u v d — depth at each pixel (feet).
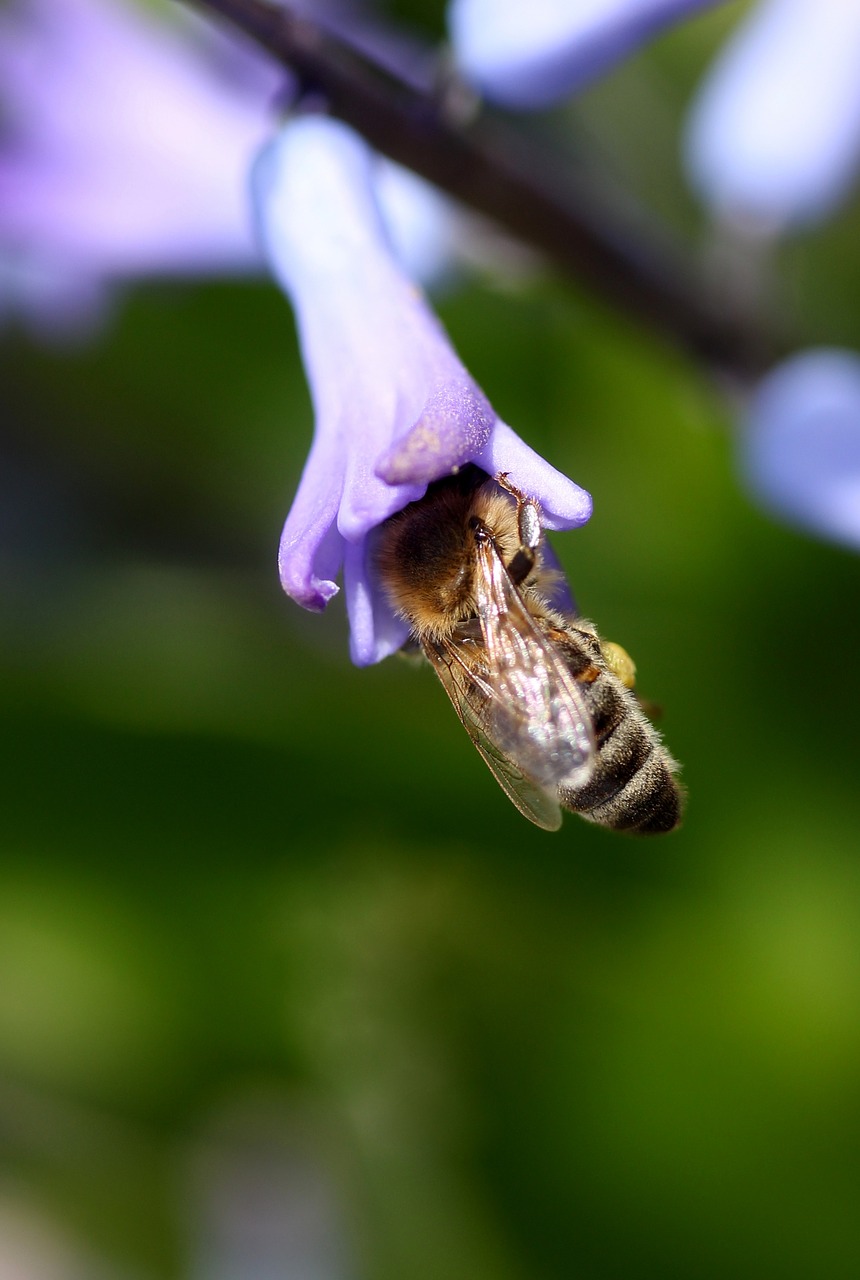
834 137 0.50
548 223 0.49
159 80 0.50
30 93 0.50
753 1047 0.51
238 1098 0.55
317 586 0.39
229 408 0.56
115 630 0.54
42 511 0.57
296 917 0.52
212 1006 0.52
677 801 0.43
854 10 0.50
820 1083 0.51
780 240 0.52
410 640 0.44
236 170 0.50
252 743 0.51
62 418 0.57
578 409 0.54
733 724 0.53
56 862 0.52
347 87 0.45
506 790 0.43
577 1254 0.51
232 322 0.55
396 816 0.52
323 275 0.43
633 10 0.46
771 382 0.48
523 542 0.43
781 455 0.47
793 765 0.53
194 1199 0.57
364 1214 0.53
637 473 0.54
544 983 0.52
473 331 0.54
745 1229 0.51
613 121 0.56
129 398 0.56
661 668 0.53
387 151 0.46
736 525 0.53
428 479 0.39
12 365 0.56
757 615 0.53
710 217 0.52
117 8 0.50
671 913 0.52
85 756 0.51
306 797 0.52
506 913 0.52
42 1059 0.53
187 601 0.55
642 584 0.54
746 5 0.56
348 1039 0.52
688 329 0.51
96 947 0.52
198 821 0.52
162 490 0.57
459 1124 0.52
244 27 0.45
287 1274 0.57
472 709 0.43
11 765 0.51
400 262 0.44
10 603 0.56
